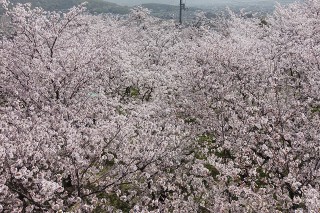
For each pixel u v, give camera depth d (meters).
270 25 31.08
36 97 14.03
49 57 15.66
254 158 12.26
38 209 9.55
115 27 36.22
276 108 13.47
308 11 26.41
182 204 11.35
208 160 12.96
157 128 12.73
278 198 10.99
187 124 15.79
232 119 14.58
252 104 15.83
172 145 12.35
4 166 8.76
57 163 10.23
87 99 15.69
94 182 11.45
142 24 41.75
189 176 12.66
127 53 24.45
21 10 15.64
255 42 22.31
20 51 16.23
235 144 13.27
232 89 16.61
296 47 19.23
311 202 7.79
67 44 17.25
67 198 10.59
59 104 13.48
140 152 11.80
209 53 19.23
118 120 11.68
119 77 21.73
